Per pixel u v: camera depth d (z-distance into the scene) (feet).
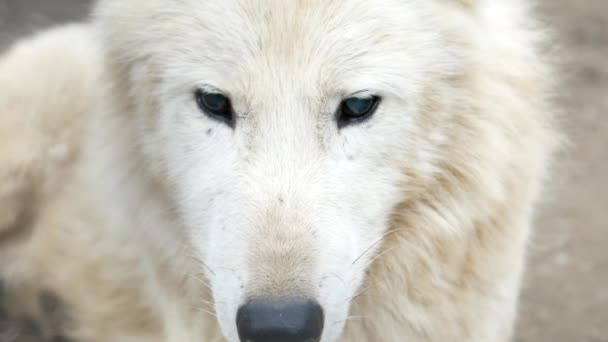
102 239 36.17
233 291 23.22
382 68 24.47
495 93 26.76
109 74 28.04
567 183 48.70
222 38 24.52
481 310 29.17
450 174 26.73
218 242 24.25
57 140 38.01
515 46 27.96
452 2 25.93
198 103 25.38
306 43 24.00
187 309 29.78
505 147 27.14
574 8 64.80
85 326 38.99
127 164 28.73
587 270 42.78
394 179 25.63
